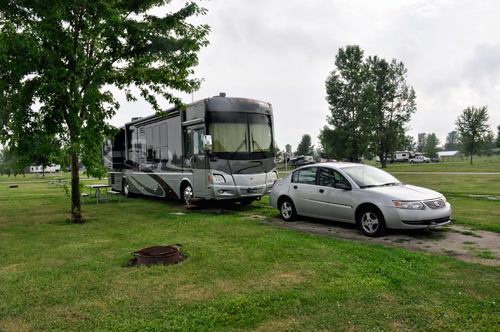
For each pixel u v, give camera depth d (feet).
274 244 20.85
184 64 32.63
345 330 10.65
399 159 310.86
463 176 83.71
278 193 30.99
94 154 32.96
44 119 28.86
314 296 13.05
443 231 24.67
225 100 37.01
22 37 25.31
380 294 13.16
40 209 42.73
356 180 25.73
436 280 14.51
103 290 14.25
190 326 11.02
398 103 178.19
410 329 10.65
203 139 35.91
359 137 145.69
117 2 31.55
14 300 13.41
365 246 20.11
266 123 39.09
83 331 10.96
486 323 10.87
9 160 29.53
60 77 28.14
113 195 61.87
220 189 35.40
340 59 153.17
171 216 33.32
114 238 24.29
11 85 28.30
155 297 13.42
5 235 26.23
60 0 27.30
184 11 31.60
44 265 17.99
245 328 10.85
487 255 18.48
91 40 32.60
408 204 22.43
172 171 42.16
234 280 15.01
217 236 23.80
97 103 33.73
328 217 26.81
